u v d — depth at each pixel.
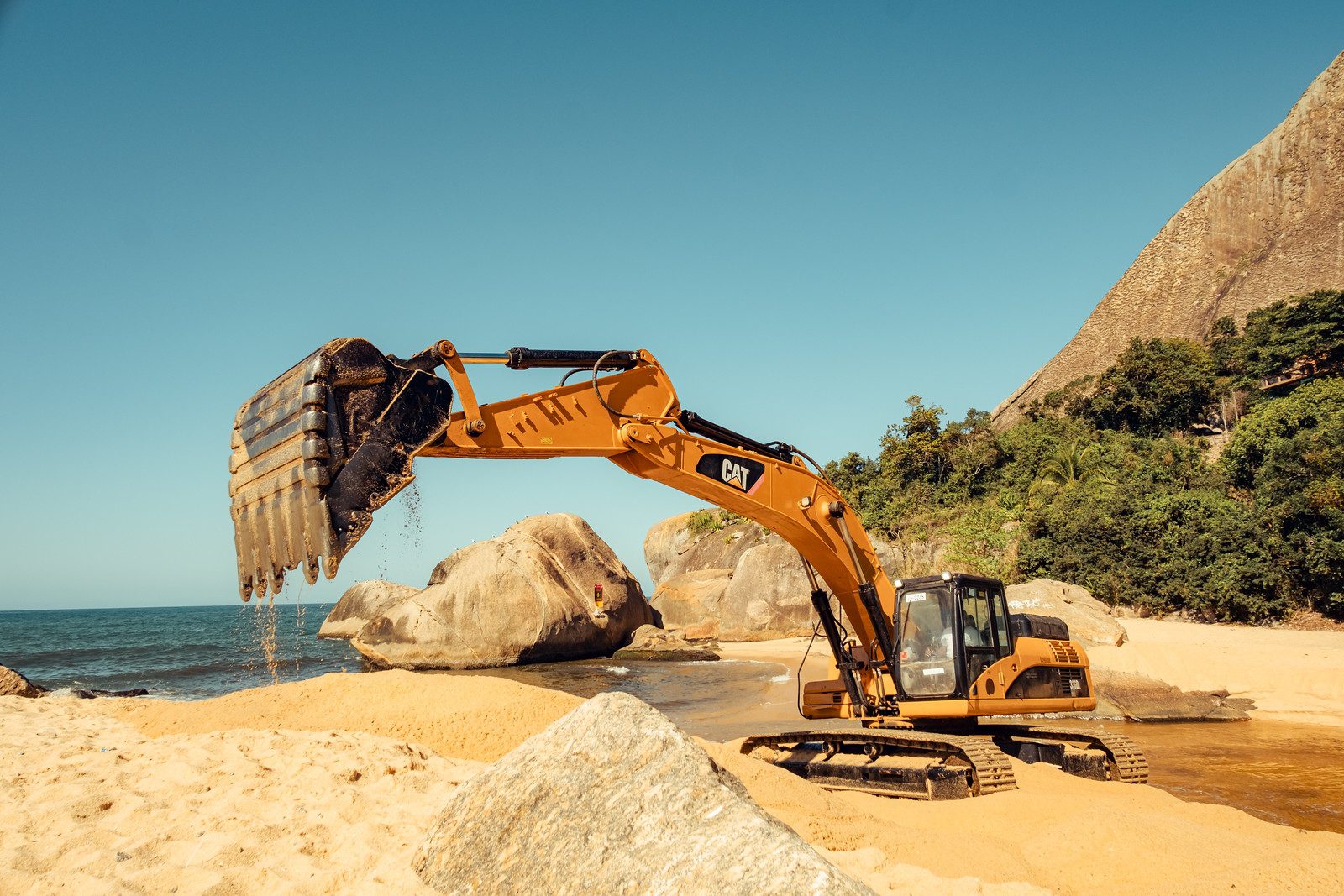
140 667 33.06
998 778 8.33
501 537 32.50
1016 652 10.40
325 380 5.96
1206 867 5.87
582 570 33.16
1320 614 25.94
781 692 21.52
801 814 6.38
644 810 4.23
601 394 8.47
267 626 5.97
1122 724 16.23
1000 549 35.72
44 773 6.26
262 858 4.73
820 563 10.45
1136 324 94.56
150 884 4.29
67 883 4.21
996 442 44.34
